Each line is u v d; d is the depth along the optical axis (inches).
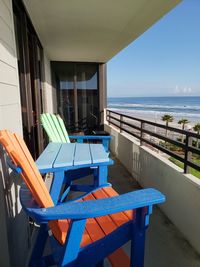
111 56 202.5
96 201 39.4
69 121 250.2
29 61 105.9
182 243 76.0
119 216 52.0
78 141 113.0
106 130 239.1
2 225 44.8
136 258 46.1
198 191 70.5
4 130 46.5
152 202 40.0
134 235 45.6
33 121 113.1
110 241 45.0
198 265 66.0
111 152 202.2
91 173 84.0
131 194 42.2
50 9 94.0
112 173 147.0
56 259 45.6
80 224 38.1
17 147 47.5
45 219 35.5
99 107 252.2
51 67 228.2
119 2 88.7
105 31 126.6
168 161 97.2
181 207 80.7
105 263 65.1
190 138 79.0
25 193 46.3
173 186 86.7
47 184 105.3
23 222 63.9
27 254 67.7
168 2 88.8
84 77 246.2
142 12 98.5
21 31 86.1
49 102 189.5
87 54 192.1
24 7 87.9
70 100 246.5
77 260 40.8
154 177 105.8
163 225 86.5
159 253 70.7
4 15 51.4
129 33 130.4
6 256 45.8
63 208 37.2
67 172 81.1
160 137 103.3
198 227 70.7
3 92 49.2
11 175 53.7
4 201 46.0
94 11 97.3
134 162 136.5
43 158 65.9
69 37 137.5
